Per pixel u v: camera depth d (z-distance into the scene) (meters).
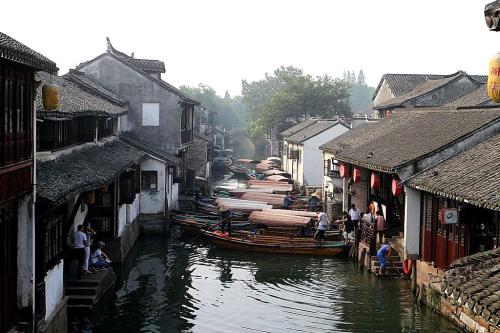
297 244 27.56
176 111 36.34
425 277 19.80
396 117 32.12
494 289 8.57
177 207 37.28
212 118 77.00
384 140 27.02
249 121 94.31
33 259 13.28
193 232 32.03
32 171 13.32
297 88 71.56
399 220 25.38
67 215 17.31
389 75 57.88
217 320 18.61
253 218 30.11
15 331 12.66
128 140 33.25
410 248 20.34
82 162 21.19
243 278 23.64
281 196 38.97
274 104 72.00
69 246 19.98
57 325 15.31
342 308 19.56
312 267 25.41
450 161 19.91
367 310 19.27
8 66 11.73
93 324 18.12
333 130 49.06
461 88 47.28
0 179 11.31
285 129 71.81
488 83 10.74
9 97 11.92
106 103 29.73
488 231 16.97
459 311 16.73
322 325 18.02
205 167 51.56
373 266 23.55
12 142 12.11
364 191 29.69
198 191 41.78
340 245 27.19
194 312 19.38
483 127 20.45
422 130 25.14
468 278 9.23
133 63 41.06
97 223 24.39
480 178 16.83
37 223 13.78
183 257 27.38
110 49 40.19
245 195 39.28
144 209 32.25
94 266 21.14
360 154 26.52
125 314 19.11
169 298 20.92
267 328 17.86
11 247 12.95
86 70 36.03
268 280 23.31
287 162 59.75
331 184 37.44
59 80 28.41
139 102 36.25
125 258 26.28
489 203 14.53
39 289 13.70
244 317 18.88
